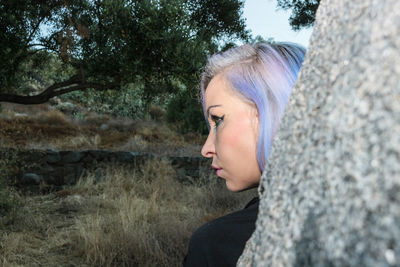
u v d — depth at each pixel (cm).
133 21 450
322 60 21
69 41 436
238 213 48
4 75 455
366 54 17
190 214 455
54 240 372
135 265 320
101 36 460
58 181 641
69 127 1145
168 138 1082
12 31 439
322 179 17
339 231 15
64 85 521
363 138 15
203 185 612
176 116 1211
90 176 651
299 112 21
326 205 16
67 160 652
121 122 1301
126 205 473
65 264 322
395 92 15
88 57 462
